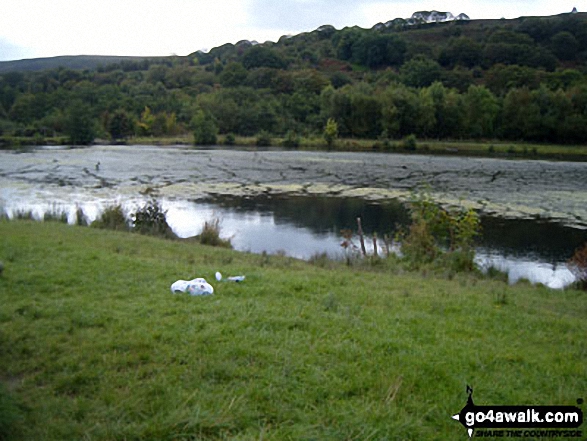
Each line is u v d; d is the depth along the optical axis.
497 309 8.41
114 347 5.60
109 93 111.31
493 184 37.78
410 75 123.75
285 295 8.10
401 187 35.34
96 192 29.42
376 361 5.46
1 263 8.43
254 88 123.25
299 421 4.30
